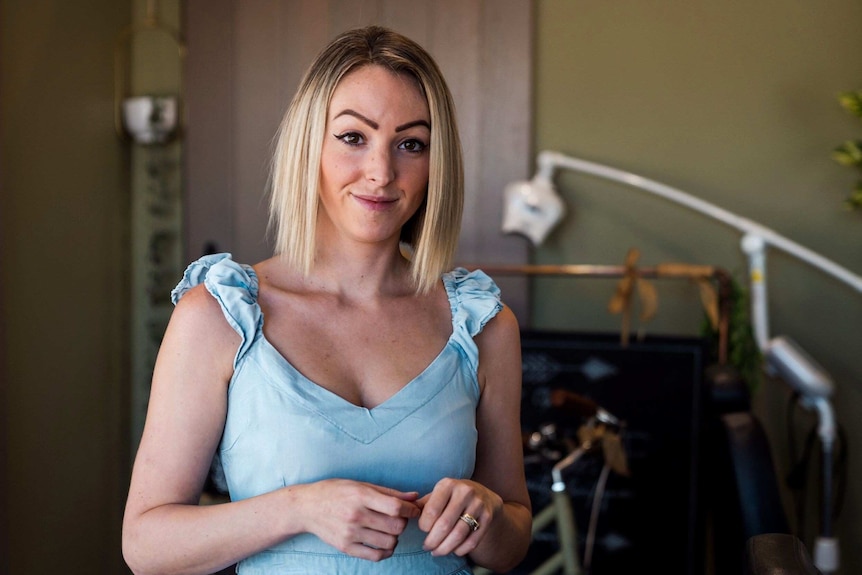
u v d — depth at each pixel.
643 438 2.92
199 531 1.26
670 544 2.89
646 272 2.98
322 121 1.38
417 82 1.40
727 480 2.25
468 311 1.49
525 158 3.36
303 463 1.30
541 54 3.37
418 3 3.38
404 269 1.51
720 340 2.93
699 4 3.28
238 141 3.50
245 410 1.32
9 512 2.83
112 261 3.47
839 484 3.08
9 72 2.84
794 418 3.30
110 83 3.45
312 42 3.45
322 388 1.33
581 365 2.97
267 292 1.40
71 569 3.20
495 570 1.50
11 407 2.85
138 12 3.56
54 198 3.09
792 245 3.00
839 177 3.24
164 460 1.32
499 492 1.52
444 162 1.43
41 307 3.02
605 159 3.35
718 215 3.08
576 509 2.94
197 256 3.55
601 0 3.33
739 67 3.27
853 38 3.21
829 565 2.91
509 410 1.52
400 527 1.20
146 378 3.61
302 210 1.40
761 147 3.27
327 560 1.32
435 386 1.39
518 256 3.37
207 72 3.51
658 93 3.32
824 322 3.28
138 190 3.59
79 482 3.25
